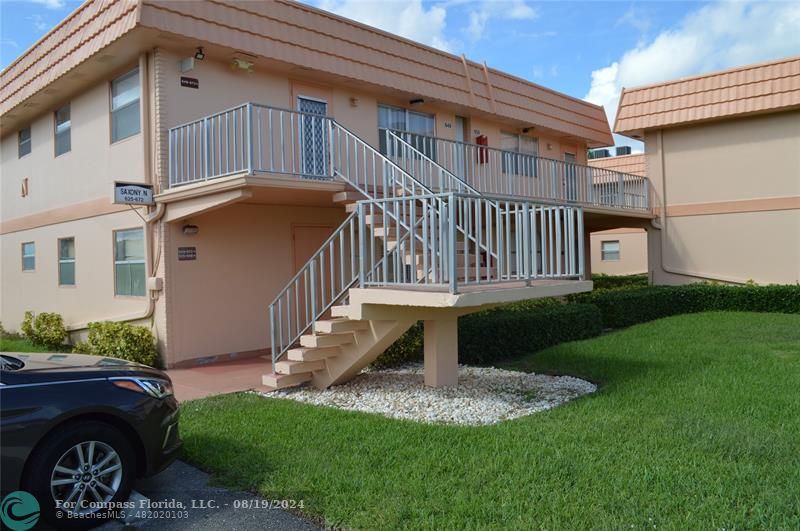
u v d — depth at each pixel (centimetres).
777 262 1550
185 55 956
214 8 930
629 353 946
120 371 441
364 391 746
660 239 1731
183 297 950
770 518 362
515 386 768
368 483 428
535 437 523
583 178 1614
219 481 451
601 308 1324
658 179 1733
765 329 1155
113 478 410
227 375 870
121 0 896
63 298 1248
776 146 1545
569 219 711
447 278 616
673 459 461
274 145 1049
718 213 1636
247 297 1031
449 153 1398
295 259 1105
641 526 355
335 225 1169
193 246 966
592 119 1878
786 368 794
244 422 591
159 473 468
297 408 648
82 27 1014
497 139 1573
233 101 1012
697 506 379
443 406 667
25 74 1210
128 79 1017
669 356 906
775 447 484
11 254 1493
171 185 925
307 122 1109
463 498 397
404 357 932
